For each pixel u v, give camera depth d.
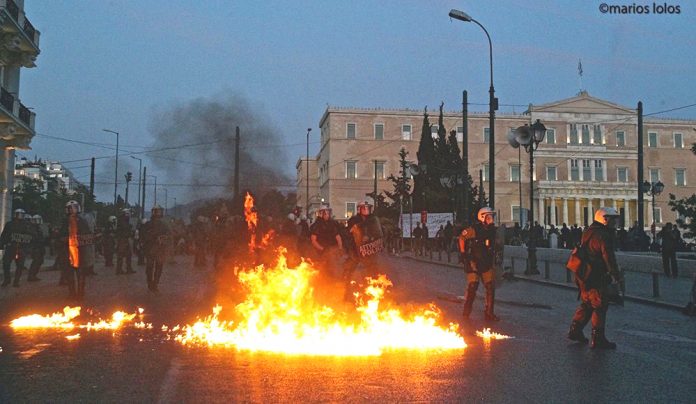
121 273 19.44
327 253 11.34
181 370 6.38
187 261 26.61
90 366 6.53
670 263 20.80
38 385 5.73
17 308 11.18
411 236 39.12
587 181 79.56
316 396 5.44
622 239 32.81
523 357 7.38
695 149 23.64
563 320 10.89
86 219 12.30
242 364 6.69
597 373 6.61
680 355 7.86
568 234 35.72
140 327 9.10
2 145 29.11
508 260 31.14
